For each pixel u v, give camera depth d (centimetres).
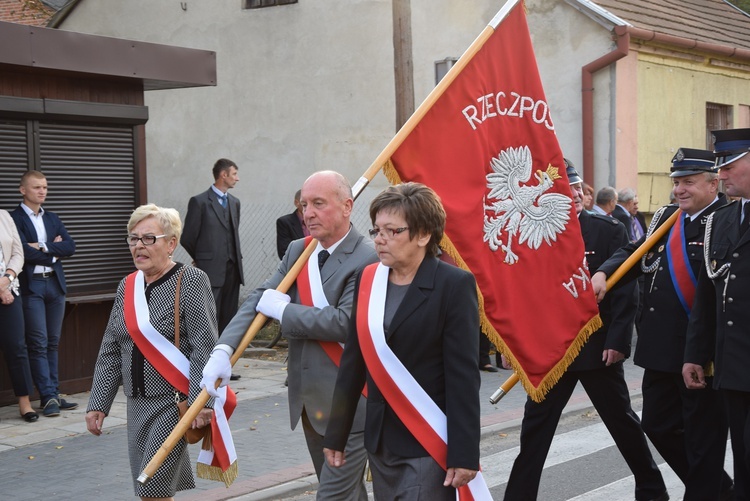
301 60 1655
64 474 662
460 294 347
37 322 843
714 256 475
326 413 427
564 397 531
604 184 1391
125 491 621
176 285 446
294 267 431
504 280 473
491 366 1055
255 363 1116
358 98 1602
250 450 721
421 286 348
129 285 453
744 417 461
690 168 511
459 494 339
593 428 790
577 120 1397
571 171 564
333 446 372
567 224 500
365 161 1600
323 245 432
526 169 487
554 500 584
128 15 1839
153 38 1812
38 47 848
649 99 1445
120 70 917
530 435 529
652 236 527
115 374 464
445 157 459
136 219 445
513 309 476
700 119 1567
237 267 1041
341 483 417
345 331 413
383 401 353
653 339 522
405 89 1041
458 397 339
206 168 1772
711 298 484
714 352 484
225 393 444
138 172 983
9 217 821
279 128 1688
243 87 1719
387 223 346
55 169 915
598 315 509
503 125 481
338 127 1623
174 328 443
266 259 1708
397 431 349
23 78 884
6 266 811
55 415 843
